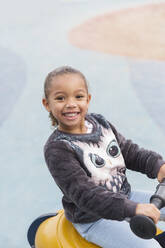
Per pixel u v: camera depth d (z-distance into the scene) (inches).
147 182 97.3
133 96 142.8
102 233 51.8
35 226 60.8
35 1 267.7
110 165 53.8
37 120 129.9
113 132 58.3
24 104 141.0
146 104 136.6
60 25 222.5
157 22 216.7
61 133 53.1
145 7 243.3
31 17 239.1
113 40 197.0
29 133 122.6
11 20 236.2
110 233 51.3
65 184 50.1
